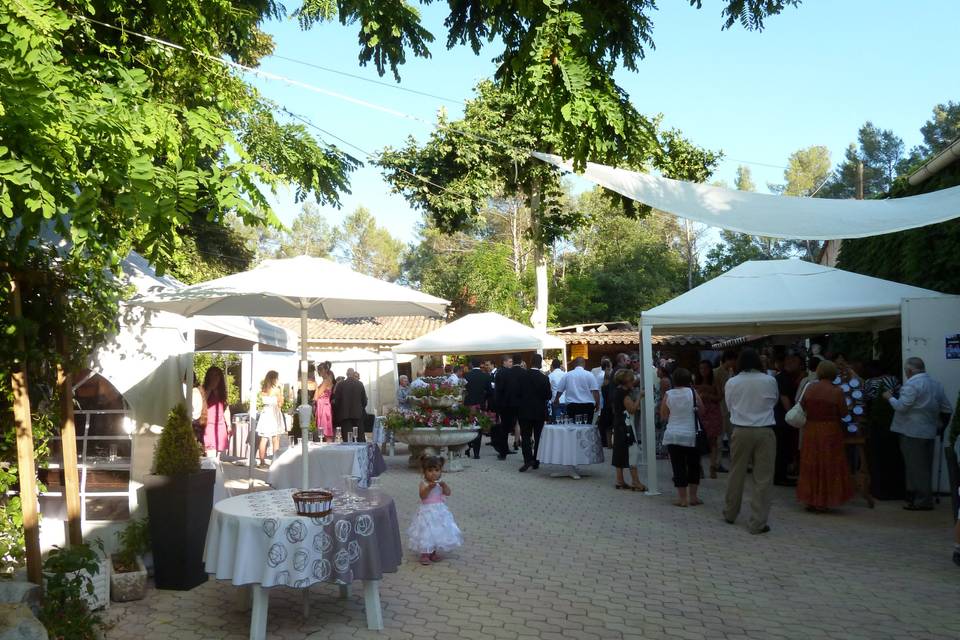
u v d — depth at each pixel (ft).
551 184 66.39
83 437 22.26
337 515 16.39
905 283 41.11
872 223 19.56
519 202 154.40
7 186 12.64
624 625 17.33
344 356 91.97
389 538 17.38
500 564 22.70
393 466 46.55
